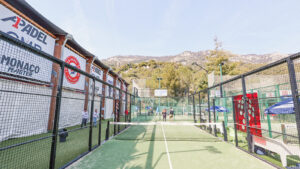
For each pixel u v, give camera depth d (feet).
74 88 41.32
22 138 21.24
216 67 164.45
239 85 64.80
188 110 86.94
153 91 138.10
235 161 16.43
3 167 13.65
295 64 16.93
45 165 14.40
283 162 14.97
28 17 28.14
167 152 19.38
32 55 27.50
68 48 39.27
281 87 35.32
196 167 14.78
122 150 19.98
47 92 29.91
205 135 31.83
